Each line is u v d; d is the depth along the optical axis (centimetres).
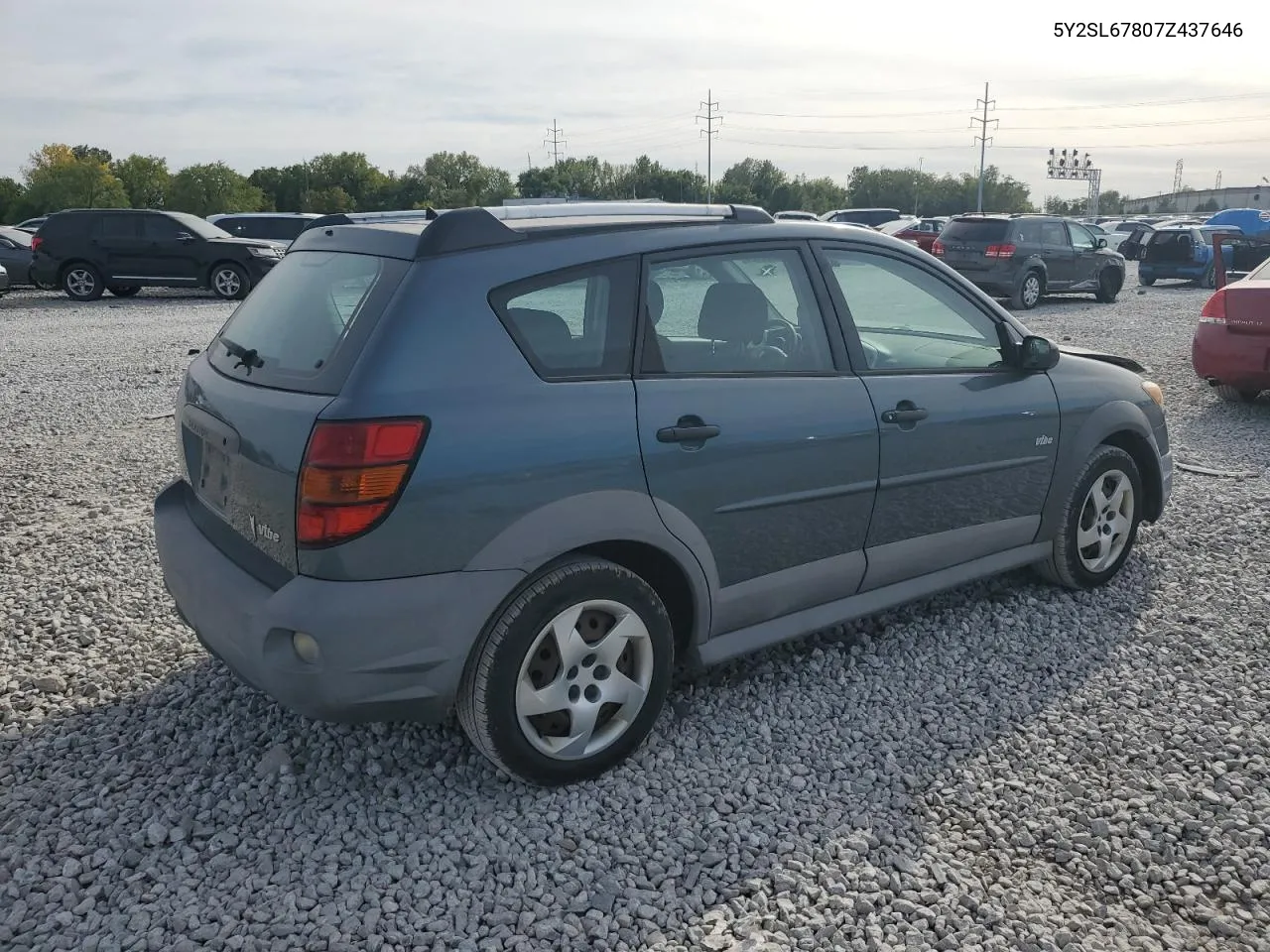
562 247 309
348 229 327
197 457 337
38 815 297
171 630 423
